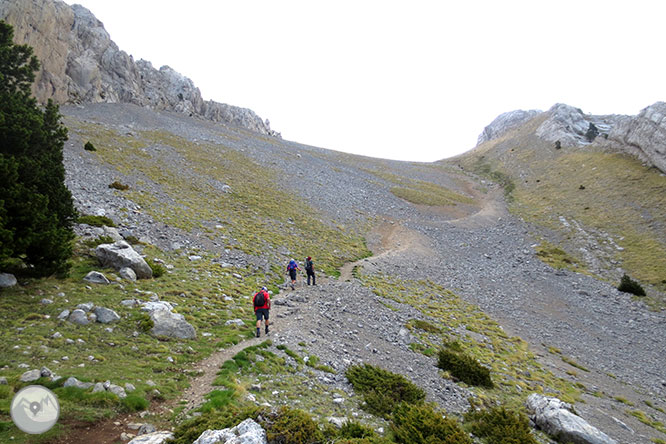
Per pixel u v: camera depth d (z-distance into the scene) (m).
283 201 47.62
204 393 9.44
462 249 47.44
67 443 6.52
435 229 54.69
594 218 56.19
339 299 22.55
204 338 13.24
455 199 77.81
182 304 15.77
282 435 7.07
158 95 92.56
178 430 7.25
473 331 24.31
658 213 51.00
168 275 18.72
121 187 31.47
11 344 9.47
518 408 14.31
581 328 28.72
